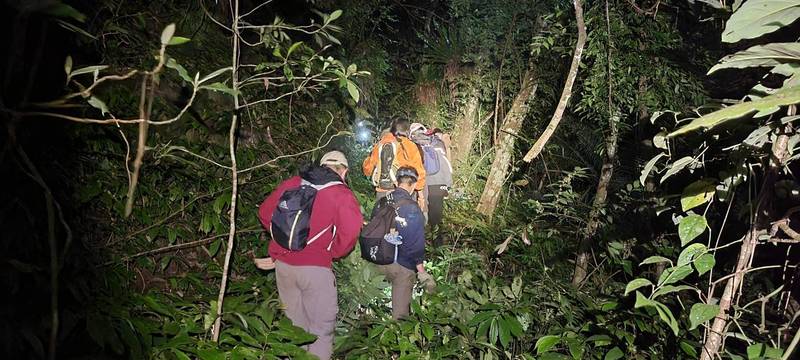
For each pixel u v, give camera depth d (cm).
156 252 388
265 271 436
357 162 722
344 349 369
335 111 711
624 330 377
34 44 337
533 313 399
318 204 340
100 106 191
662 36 486
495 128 836
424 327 358
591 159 854
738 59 152
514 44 809
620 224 576
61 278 292
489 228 734
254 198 484
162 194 428
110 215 383
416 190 555
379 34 882
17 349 255
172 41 191
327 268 349
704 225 204
